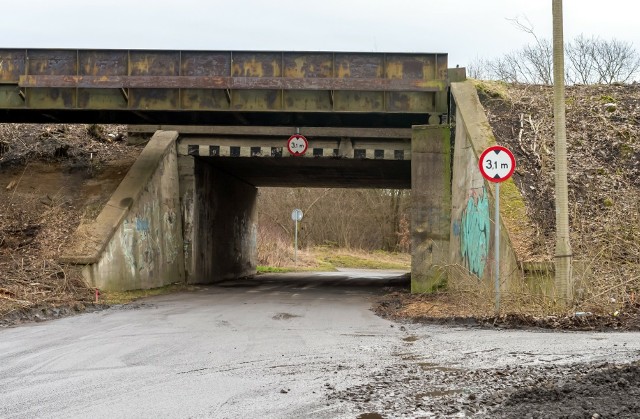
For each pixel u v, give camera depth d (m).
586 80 38.91
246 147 25.30
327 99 21.94
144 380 7.69
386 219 68.00
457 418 5.82
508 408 5.94
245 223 36.91
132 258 20.58
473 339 10.50
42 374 8.05
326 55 21.84
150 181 22.38
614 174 17.89
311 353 9.52
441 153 21.42
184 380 7.68
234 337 11.20
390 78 21.84
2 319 13.07
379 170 30.58
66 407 6.44
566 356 8.63
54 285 16.86
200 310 15.73
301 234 63.34
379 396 6.74
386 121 24.17
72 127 28.09
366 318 14.15
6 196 22.25
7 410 6.32
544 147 19.06
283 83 21.38
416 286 21.00
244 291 22.81
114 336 11.29
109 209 20.22
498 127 20.38
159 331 11.95
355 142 24.98
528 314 12.17
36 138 26.42
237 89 21.73
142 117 23.78
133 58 21.77
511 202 16.14
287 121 24.02
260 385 7.38
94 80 21.20
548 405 5.90
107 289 18.72
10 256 18.36
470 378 7.50
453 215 20.30
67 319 13.77
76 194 22.33
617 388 6.35
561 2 12.99
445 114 22.34
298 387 7.25
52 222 20.56
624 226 15.42
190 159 25.66
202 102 21.92
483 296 13.64
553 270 13.37
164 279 23.36
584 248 14.61
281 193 64.38
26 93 21.59
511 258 14.29
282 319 13.96
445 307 14.79
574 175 17.84
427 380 7.47
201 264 27.17
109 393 7.02
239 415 6.11
